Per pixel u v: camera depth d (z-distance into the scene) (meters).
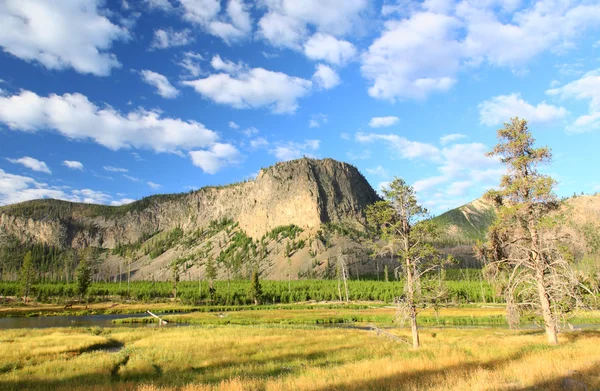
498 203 32.97
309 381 19.47
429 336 45.47
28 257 140.50
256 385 19.69
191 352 34.84
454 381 16.64
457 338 42.25
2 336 46.31
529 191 30.77
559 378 15.84
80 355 34.03
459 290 118.50
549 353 23.58
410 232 32.78
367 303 123.94
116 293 159.62
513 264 31.97
